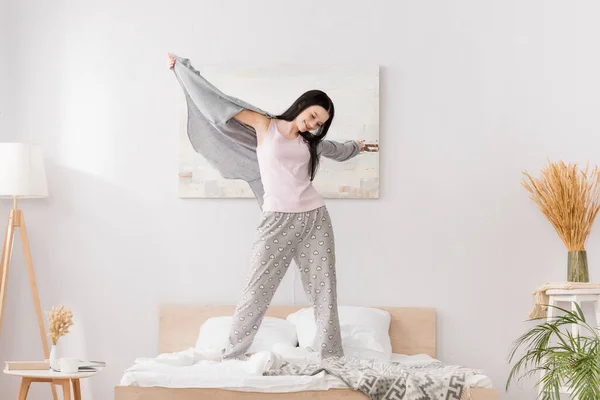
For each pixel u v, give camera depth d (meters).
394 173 4.23
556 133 4.25
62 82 4.31
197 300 4.21
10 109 4.29
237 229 4.24
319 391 2.90
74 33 4.33
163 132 4.28
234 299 4.21
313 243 3.46
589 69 4.26
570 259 4.00
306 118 3.46
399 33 4.29
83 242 4.24
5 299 4.21
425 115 4.25
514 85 4.26
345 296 4.20
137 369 2.95
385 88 4.27
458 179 4.23
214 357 3.34
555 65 4.26
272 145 3.45
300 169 3.46
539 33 4.28
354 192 4.20
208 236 4.24
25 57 4.31
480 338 4.16
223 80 4.25
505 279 4.19
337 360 3.30
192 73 3.55
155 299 4.21
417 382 2.91
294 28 4.30
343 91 4.23
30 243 4.24
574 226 3.97
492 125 4.25
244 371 2.95
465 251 4.21
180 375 2.89
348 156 4.08
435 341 4.13
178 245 4.24
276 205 3.40
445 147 4.24
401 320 4.13
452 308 4.18
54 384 3.79
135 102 4.30
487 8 4.29
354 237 4.21
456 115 4.25
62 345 4.20
